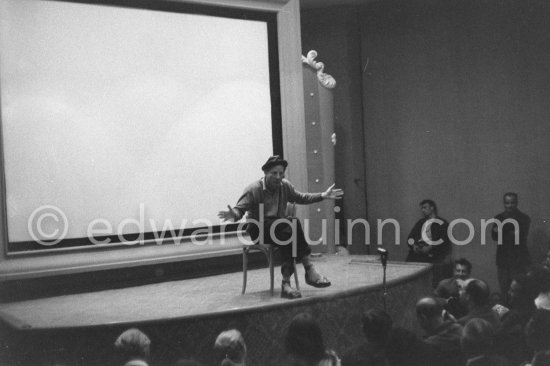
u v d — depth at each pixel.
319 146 7.53
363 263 6.55
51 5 5.50
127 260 5.80
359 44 8.55
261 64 6.75
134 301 5.01
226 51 6.50
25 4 5.38
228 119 6.49
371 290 5.15
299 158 6.93
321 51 8.49
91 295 5.43
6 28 5.30
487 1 7.91
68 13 5.58
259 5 6.70
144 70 5.98
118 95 5.83
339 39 8.42
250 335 4.47
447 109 8.17
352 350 3.32
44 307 4.95
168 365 4.28
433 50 8.22
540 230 7.71
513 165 7.85
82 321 4.32
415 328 5.70
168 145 6.10
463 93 8.09
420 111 8.31
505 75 7.86
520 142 7.81
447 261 7.41
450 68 8.14
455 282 5.58
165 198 6.06
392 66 8.45
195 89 6.29
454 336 3.71
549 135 7.65
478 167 8.02
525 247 7.25
